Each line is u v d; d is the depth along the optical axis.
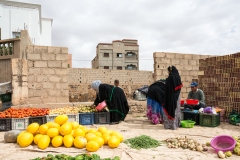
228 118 8.61
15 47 10.81
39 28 30.69
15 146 4.97
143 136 5.49
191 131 6.72
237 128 7.18
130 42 54.56
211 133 6.43
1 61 10.91
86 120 7.95
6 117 6.88
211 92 9.63
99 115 8.10
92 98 25.22
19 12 27.75
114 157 3.86
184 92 11.45
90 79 26.83
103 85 8.39
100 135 5.19
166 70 11.18
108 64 50.41
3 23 26.94
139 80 28.44
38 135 5.03
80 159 3.56
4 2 26.94
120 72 27.89
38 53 10.13
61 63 10.51
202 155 4.41
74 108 8.28
